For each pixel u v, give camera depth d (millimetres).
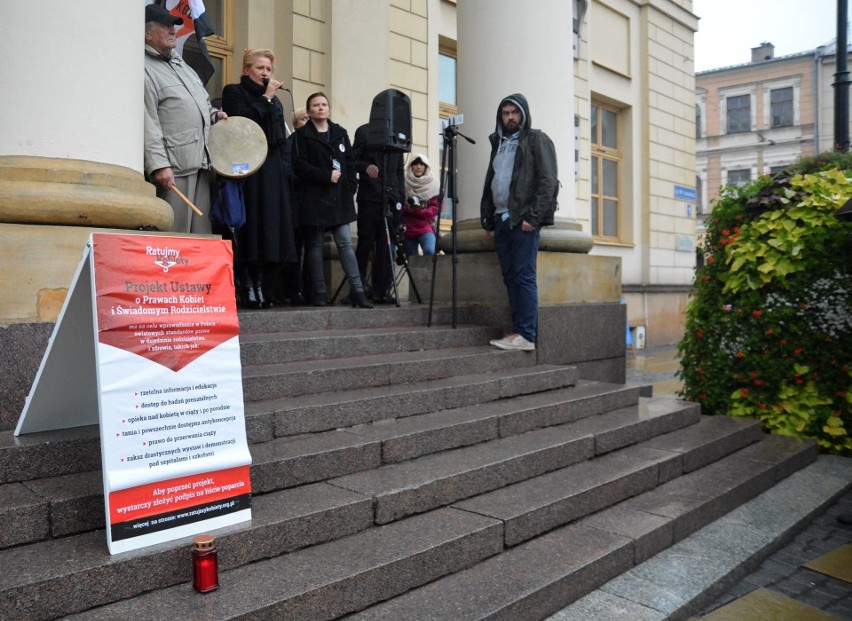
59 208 3455
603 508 3984
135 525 2594
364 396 4121
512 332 5777
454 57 10570
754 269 6172
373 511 3203
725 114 38719
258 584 2609
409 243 7504
